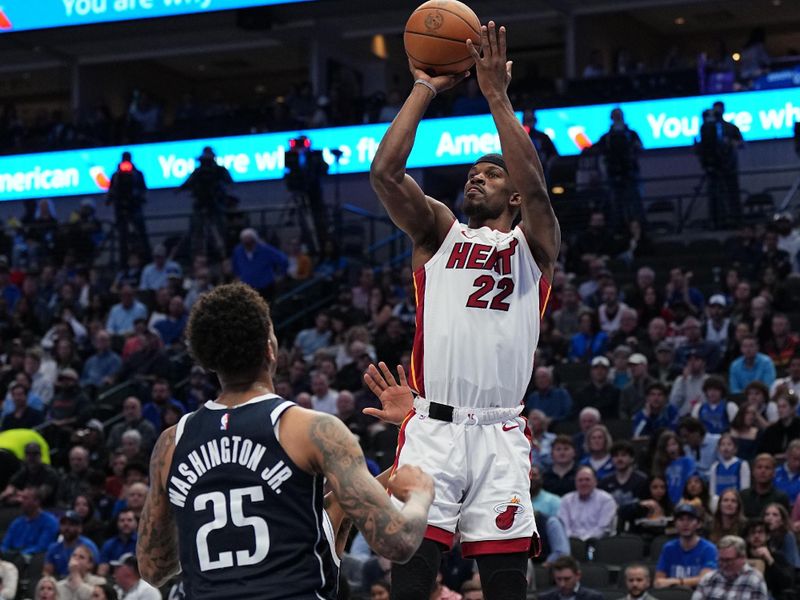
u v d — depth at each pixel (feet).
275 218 85.10
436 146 82.74
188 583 12.51
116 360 60.08
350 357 55.88
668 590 33.55
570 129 80.74
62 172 90.99
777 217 63.16
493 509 15.12
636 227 67.31
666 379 49.65
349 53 99.09
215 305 12.76
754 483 38.45
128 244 75.10
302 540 12.35
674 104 79.05
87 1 89.20
